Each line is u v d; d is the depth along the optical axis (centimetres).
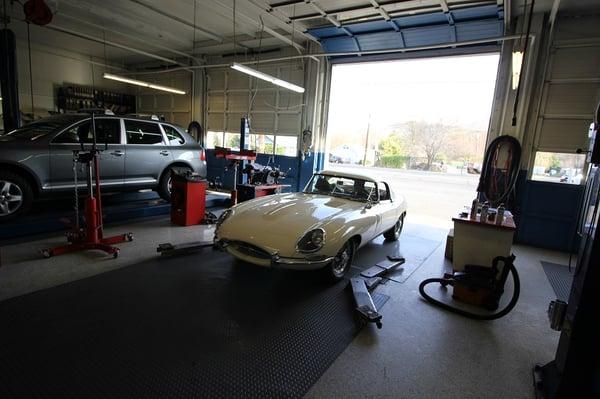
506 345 239
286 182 843
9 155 387
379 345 228
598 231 158
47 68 965
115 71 1127
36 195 423
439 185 1349
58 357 190
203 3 583
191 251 380
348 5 565
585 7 491
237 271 336
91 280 294
